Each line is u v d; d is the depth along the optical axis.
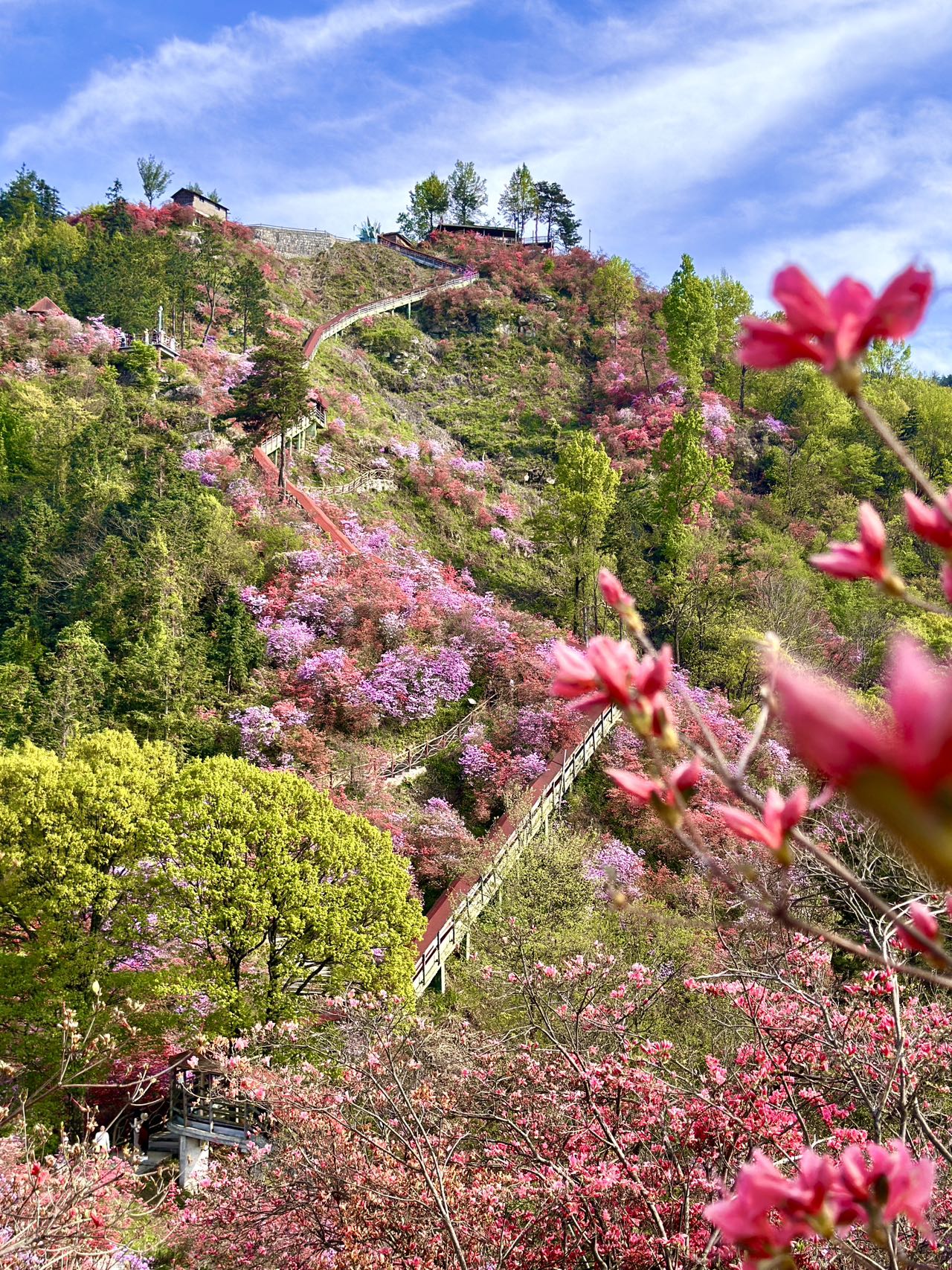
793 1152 6.81
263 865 19.95
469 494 58.16
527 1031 11.84
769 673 1.17
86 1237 8.06
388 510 55.41
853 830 9.57
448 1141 9.60
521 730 37.25
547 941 21.20
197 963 20.38
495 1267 7.30
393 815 31.12
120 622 37.06
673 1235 7.02
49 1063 18.12
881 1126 6.22
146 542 39.84
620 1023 10.52
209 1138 16.88
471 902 25.50
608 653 1.12
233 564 41.34
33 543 40.84
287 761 32.88
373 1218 8.62
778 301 0.83
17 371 53.69
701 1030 13.05
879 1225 1.07
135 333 62.22
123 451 45.41
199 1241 10.43
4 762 21.95
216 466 47.28
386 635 40.47
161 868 20.58
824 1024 8.17
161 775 23.84
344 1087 11.09
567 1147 8.33
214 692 35.66
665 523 52.91
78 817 20.92
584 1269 7.49
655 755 1.14
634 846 32.22
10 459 47.44
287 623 39.41
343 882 20.56
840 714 0.49
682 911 24.08
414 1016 13.23
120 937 19.98
